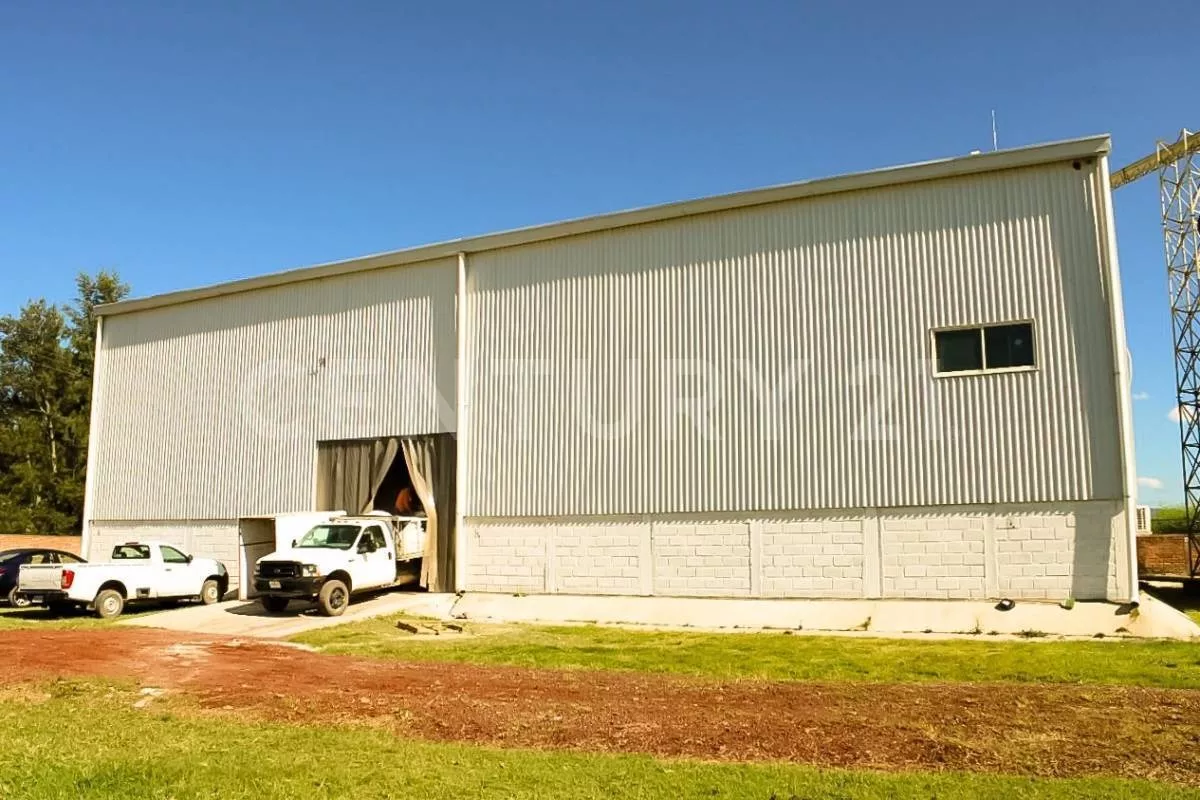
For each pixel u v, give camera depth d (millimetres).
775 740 8352
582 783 7035
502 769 7445
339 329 25094
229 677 11992
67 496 55125
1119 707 9391
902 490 18125
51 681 11656
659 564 20047
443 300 23641
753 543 19219
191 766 7555
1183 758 7523
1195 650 13625
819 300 19359
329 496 24391
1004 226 18031
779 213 20000
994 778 7008
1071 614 16172
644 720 9219
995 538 17328
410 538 22531
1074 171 17703
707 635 16734
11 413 59031
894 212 18969
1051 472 17094
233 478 26016
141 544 22531
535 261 22562
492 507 22031
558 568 21062
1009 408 17531
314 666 13125
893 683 11344
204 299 27562
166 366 27891
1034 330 17547
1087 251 17391
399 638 16859
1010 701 9781
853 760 7695
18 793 6824
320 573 20203
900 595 17828
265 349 26203
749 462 19500
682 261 20828
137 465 27766
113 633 17375
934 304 18375
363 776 7277
